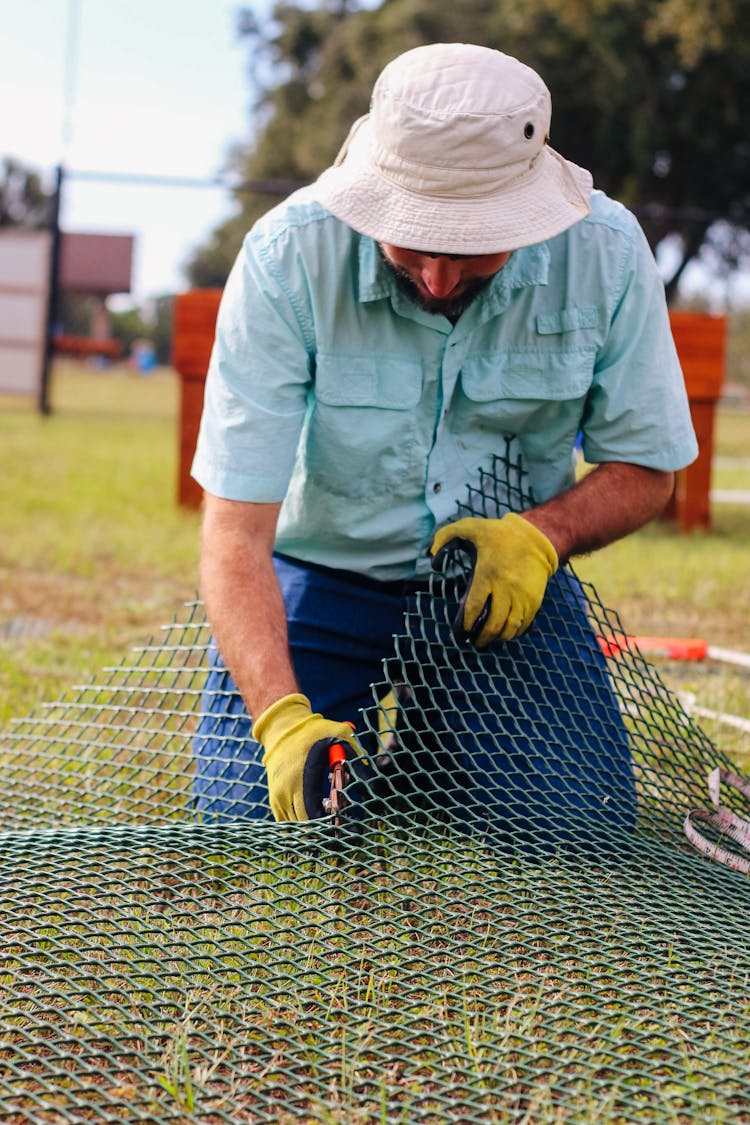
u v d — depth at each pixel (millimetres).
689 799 2617
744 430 21062
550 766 2441
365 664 2705
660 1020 1769
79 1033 1743
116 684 3623
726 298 21375
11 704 3359
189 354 7141
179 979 1888
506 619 2371
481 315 2428
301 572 2748
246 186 11242
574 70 19078
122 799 2615
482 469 2635
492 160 2023
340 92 23219
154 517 7094
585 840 2324
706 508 7035
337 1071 1617
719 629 4598
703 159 19547
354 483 2594
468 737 2564
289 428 2430
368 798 2488
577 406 2580
